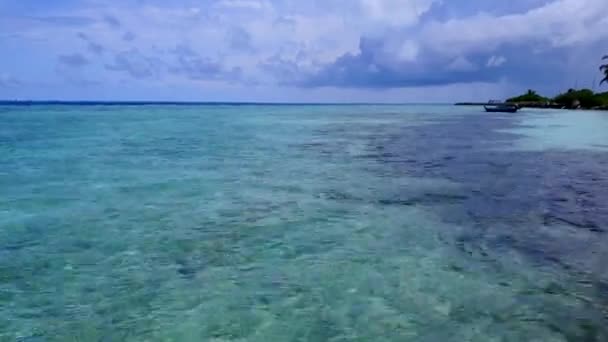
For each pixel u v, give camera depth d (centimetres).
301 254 688
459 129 3409
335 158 1728
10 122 3772
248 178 1297
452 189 1146
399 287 572
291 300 541
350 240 753
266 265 646
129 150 1928
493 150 1998
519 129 3388
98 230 804
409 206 973
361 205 982
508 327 473
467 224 840
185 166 1511
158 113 6462
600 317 492
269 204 989
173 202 1005
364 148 2075
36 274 614
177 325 484
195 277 606
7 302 534
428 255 683
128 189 1136
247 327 480
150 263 654
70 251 701
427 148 2084
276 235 778
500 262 652
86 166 1491
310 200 1027
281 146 2148
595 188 1155
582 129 3350
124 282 590
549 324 479
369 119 5256
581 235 770
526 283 580
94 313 509
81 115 5359
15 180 1245
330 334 466
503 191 1122
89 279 599
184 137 2591
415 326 479
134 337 461
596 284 576
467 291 559
